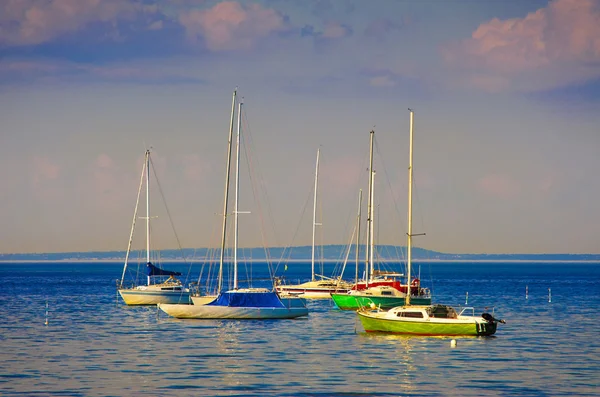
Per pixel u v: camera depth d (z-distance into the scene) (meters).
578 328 92.19
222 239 106.38
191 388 55.47
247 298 98.56
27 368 63.00
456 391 55.03
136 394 53.50
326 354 70.31
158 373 61.00
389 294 110.94
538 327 93.19
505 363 66.06
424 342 77.62
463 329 80.88
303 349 73.19
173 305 99.19
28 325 94.69
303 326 91.88
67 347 74.69
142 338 81.25
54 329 89.88
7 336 83.38
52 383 57.00
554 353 71.38
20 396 52.88
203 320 97.94
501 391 55.12
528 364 65.56
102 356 69.12
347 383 57.41
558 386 56.78
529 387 56.41
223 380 58.28
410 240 92.25
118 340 79.75
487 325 81.25
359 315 85.56
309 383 57.38
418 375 60.56
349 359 67.62
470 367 64.06
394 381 58.28
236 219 105.69
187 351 72.06
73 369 62.56
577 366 64.75
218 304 98.44
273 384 56.97
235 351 72.00
